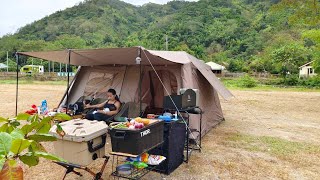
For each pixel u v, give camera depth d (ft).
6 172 3.09
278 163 14.42
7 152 3.24
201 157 15.08
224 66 143.23
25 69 132.67
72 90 23.71
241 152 16.15
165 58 15.81
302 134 20.97
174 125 12.62
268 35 175.63
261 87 75.51
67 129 9.95
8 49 177.17
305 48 117.29
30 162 3.67
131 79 22.02
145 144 10.17
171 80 20.56
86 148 9.97
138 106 19.15
